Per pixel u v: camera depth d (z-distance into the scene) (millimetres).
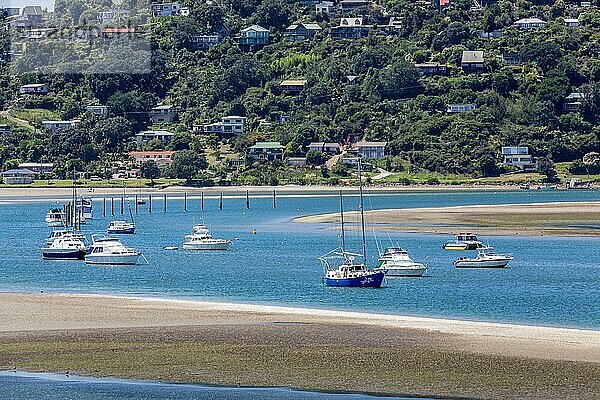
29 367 157250
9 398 142625
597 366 153125
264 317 196750
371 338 174125
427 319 195250
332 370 153375
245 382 148125
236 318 195750
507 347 166000
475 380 146750
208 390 144875
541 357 158750
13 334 180250
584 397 138375
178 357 161750
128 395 143250
